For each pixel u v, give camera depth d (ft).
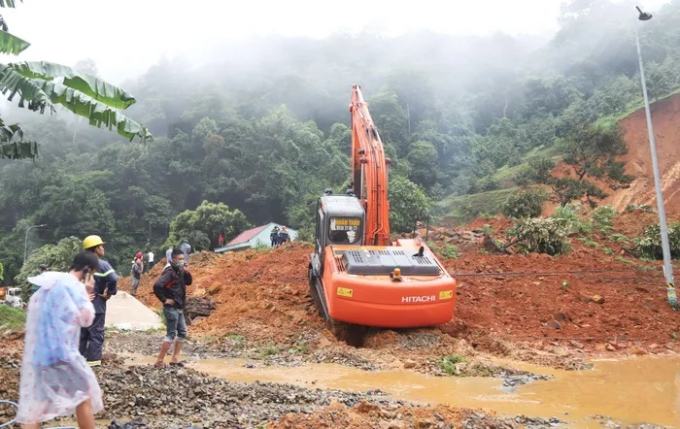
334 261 39.45
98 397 14.87
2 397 20.20
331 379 28.96
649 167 208.23
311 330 41.27
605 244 71.61
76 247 134.62
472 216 213.05
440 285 37.40
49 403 14.08
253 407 21.07
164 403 20.63
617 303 47.98
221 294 56.18
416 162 286.66
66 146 297.53
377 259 39.04
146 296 65.57
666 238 50.34
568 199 125.80
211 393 22.15
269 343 38.91
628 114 237.25
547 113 336.70
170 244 187.11
